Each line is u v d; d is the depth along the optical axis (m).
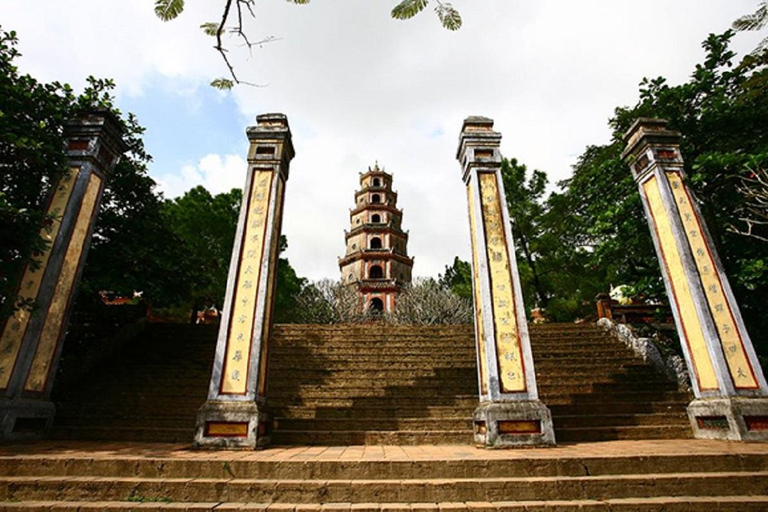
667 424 7.79
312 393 9.14
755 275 8.15
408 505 4.16
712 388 7.16
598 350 11.10
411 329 12.91
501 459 4.88
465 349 11.51
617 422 7.79
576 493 4.42
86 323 11.36
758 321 9.24
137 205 10.42
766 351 9.09
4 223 6.28
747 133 9.55
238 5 3.10
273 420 7.32
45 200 7.51
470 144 8.76
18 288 6.88
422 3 2.67
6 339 6.68
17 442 6.35
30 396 6.72
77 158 7.91
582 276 18.84
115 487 4.38
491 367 6.98
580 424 7.73
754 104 9.42
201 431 6.27
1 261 6.57
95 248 9.61
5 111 6.57
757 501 4.18
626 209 10.43
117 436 7.18
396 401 8.68
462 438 7.11
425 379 9.84
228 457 5.05
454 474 4.79
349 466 4.79
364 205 31.38
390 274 28.31
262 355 7.08
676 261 8.02
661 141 8.81
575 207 13.73
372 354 11.16
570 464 4.87
